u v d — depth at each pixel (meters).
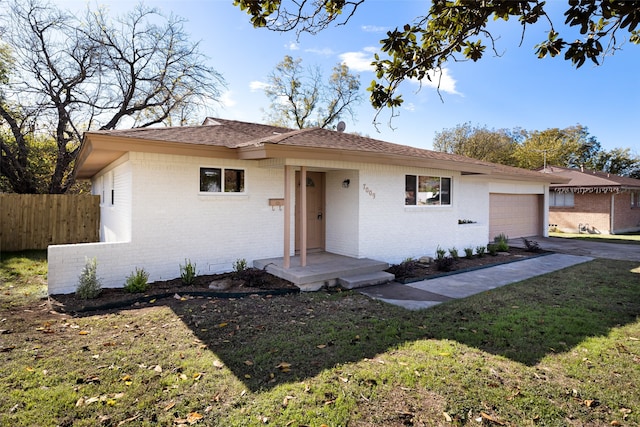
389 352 4.09
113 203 9.50
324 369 3.66
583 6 2.89
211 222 7.75
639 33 3.56
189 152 7.05
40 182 18.59
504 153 33.47
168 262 7.27
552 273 8.88
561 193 21.73
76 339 4.38
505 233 15.95
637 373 3.65
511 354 4.06
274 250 8.69
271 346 4.23
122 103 20.44
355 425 2.79
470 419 2.88
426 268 9.20
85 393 3.18
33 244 12.27
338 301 6.23
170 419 2.84
